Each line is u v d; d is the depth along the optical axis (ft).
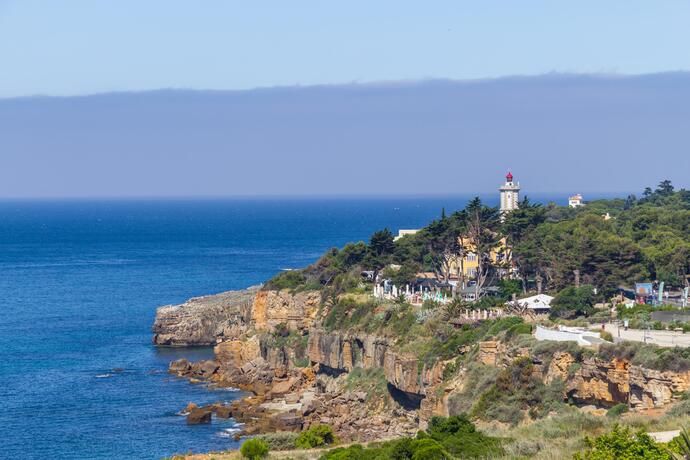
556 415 369.09
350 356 571.28
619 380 361.92
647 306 504.84
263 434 483.10
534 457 290.15
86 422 520.83
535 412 386.11
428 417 452.35
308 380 609.83
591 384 375.25
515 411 388.98
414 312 539.70
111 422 521.24
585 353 382.42
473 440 325.01
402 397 502.79
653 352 356.59
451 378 449.48
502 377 406.62
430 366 471.62
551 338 413.18
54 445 475.72
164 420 527.81
